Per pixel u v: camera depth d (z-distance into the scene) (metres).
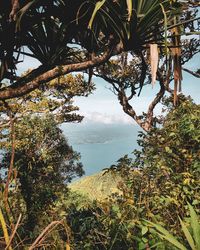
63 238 3.27
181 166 4.59
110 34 2.85
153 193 4.18
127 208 3.73
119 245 3.51
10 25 2.85
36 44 3.03
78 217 4.13
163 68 9.33
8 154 7.20
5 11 2.84
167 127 4.92
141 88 3.24
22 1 2.84
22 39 3.02
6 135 6.49
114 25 2.73
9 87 2.98
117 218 3.58
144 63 3.17
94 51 2.97
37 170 7.05
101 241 3.64
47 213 5.13
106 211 3.95
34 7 2.88
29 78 2.99
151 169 4.40
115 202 4.15
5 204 1.88
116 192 4.29
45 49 3.04
